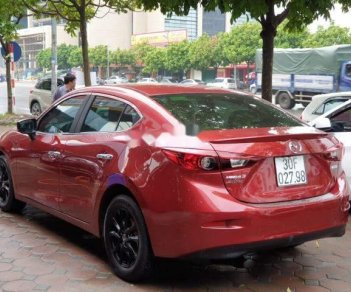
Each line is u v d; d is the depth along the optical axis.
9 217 6.11
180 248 3.76
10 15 16.69
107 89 4.88
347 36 59.91
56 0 13.94
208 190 3.68
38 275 4.37
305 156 4.06
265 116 4.50
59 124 5.28
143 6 8.60
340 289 4.18
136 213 4.05
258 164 3.82
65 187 4.94
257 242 3.74
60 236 5.43
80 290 4.07
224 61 74.62
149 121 4.20
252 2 7.07
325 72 28.03
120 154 4.23
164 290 4.11
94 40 107.81
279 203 3.86
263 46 8.42
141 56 90.62
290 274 4.48
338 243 5.30
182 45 81.06
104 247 4.86
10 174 6.07
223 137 3.81
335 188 4.24
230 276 4.42
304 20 8.38
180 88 4.88
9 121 18.16
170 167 3.78
